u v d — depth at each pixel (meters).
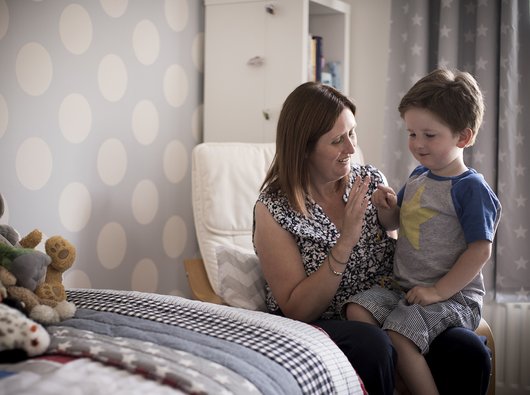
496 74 2.69
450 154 1.77
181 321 1.50
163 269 2.83
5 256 1.47
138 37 2.64
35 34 2.26
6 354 1.26
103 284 2.58
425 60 2.81
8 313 1.29
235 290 2.00
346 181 1.96
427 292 1.74
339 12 3.04
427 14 2.79
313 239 1.85
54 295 1.52
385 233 1.95
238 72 2.86
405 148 2.87
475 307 1.79
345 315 1.87
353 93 3.17
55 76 2.33
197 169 2.44
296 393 1.32
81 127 2.44
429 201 1.79
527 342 2.71
